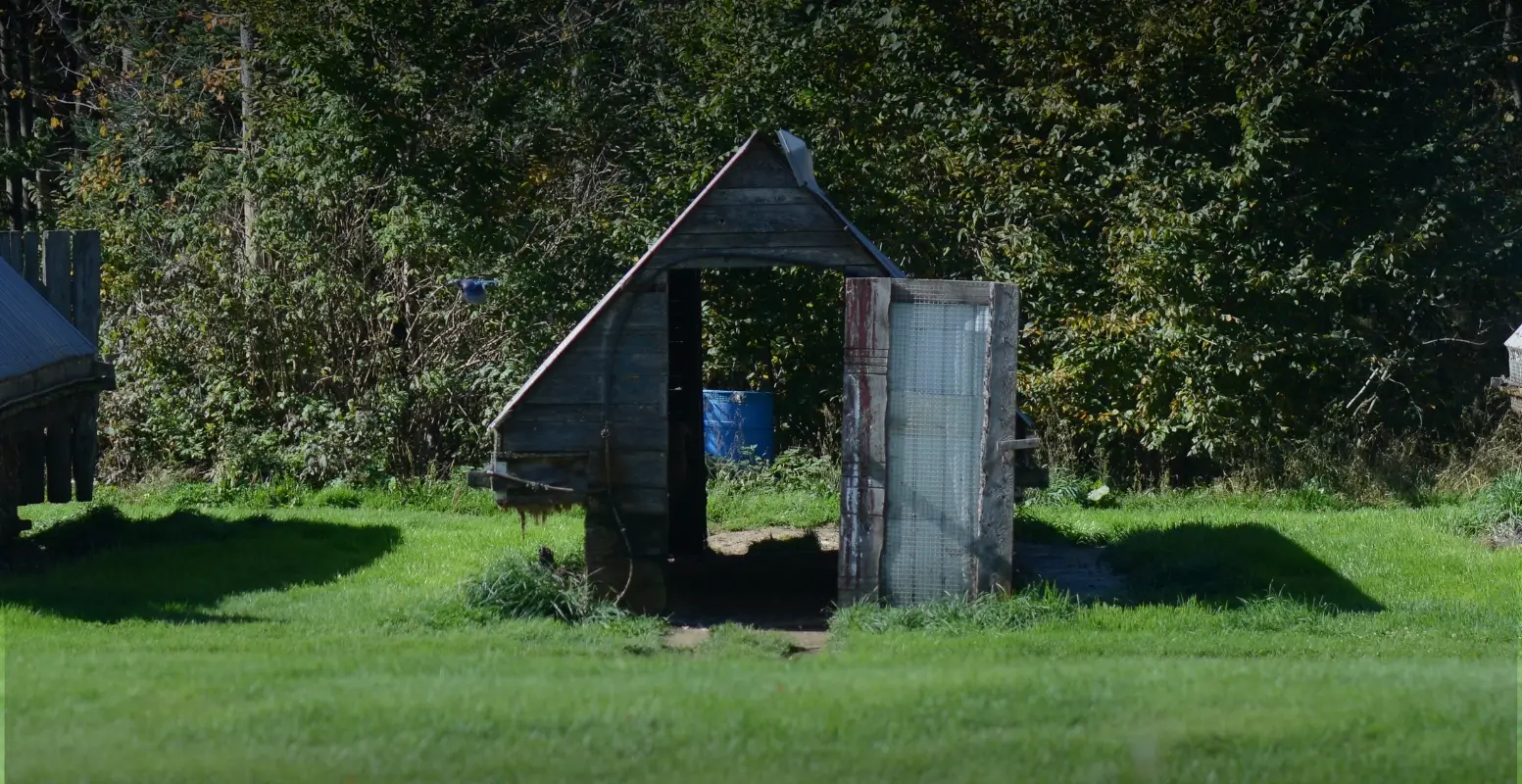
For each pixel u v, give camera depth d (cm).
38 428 2086
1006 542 1628
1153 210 2741
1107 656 1388
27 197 4375
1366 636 1541
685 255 1672
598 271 3028
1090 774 900
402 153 3025
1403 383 3059
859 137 3008
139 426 2814
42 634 1430
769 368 3036
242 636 1441
